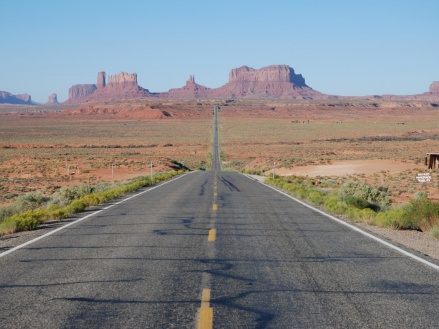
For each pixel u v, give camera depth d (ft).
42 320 18.51
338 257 29.91
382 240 35.94
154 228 41.88
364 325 17.95
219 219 47.73
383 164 189.16
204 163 296.51
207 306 20.11
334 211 53.52
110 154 321.52
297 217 49.24
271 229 41.22
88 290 22.56
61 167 221.46
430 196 95.45
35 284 23.68
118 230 40.96
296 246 33.50
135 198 72.59
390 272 26.12
